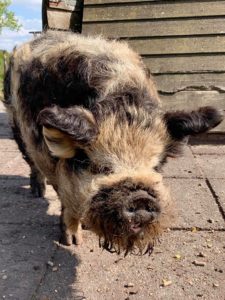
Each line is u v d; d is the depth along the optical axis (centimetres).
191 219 94
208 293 69
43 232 90
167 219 60
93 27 163
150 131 61
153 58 160
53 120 53
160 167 65
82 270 76
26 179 124
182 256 80
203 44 157
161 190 59
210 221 93
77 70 66
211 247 83
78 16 167
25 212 100
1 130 192
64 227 83
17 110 87
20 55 91
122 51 75
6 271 75
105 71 66
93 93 63
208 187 114
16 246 84
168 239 86
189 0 158
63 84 68
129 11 161
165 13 159
